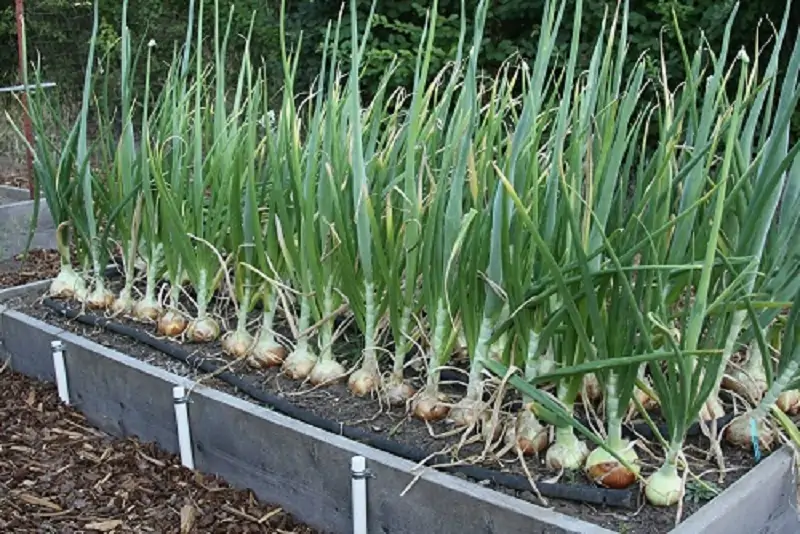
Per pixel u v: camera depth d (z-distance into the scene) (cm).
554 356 212
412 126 212
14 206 461
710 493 192
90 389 281
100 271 314
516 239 191
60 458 260
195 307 310
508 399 228
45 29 720
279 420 226
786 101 196
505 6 535
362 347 267
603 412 215
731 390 234
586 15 511
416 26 583
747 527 192
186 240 271
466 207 235
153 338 286
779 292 207
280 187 243
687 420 183
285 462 226
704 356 195
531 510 184
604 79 199
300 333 254
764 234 199
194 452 250
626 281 173
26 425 278
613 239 196
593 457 194
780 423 209
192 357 272
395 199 243
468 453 210
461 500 191
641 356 175
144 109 280
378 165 238
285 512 230
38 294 342
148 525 226
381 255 221
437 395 227
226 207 269
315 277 242
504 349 215
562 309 191
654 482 188
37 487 244
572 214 174
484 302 210
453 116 233
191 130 314
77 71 723
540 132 201
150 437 265
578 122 199
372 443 218
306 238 238
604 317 194
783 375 200
